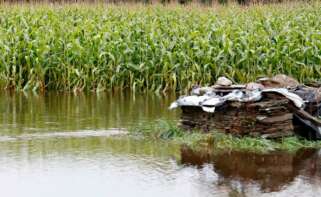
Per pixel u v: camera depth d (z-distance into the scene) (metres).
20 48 22.95
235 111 13.96
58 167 12.07
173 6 30.53
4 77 22.73
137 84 22.84
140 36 24.14
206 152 13.28
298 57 22.88
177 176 11.65
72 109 18.36
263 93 13.80
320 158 12.91
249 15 27.97
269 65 22.58
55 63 22.75
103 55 22.80
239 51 22.58
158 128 14.94
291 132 14.03
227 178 11.57
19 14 26.61
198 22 26.48
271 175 11.77
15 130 15.18
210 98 14.15
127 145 13.80
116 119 16.67
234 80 22.83
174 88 22.48
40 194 10.69
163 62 22.73
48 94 21.81
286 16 27.48
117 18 27.59
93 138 14.41
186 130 14.65
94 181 11.31
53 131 15.09
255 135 13.88
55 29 24.88
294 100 13.95
